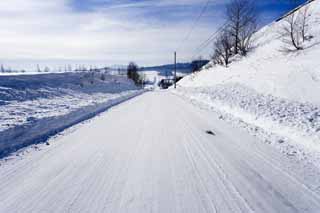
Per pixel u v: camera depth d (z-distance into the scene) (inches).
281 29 942.4
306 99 366.6
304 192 113.9
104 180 132.0
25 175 140.6
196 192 116.2
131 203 106.5
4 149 192.9
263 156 166.6
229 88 679.1
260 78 603.2
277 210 99.0
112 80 1502.2
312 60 484.4
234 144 199.6
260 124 260.2
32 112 338.3
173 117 351.3
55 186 125.4
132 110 450.6
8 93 448.8
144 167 150.3
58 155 177.3
